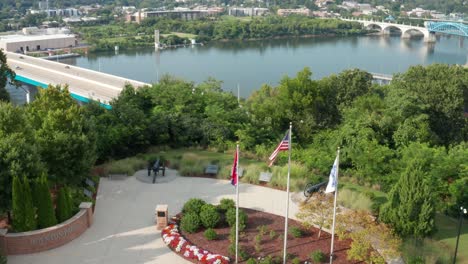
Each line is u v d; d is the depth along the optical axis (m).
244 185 34.59
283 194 32.91
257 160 40.34
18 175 26.22
